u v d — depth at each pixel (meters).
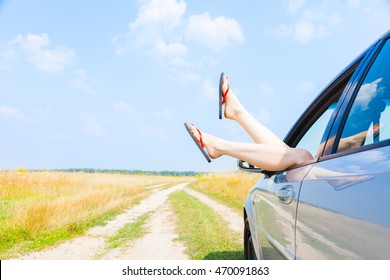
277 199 2.17
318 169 1.65
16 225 7.10
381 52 1.64
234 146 2.48
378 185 1.06
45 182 18.36
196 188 25.78
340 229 1.23
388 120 1.48
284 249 1.96
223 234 7.05
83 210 10.01
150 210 12.44
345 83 2.09
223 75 2.87
